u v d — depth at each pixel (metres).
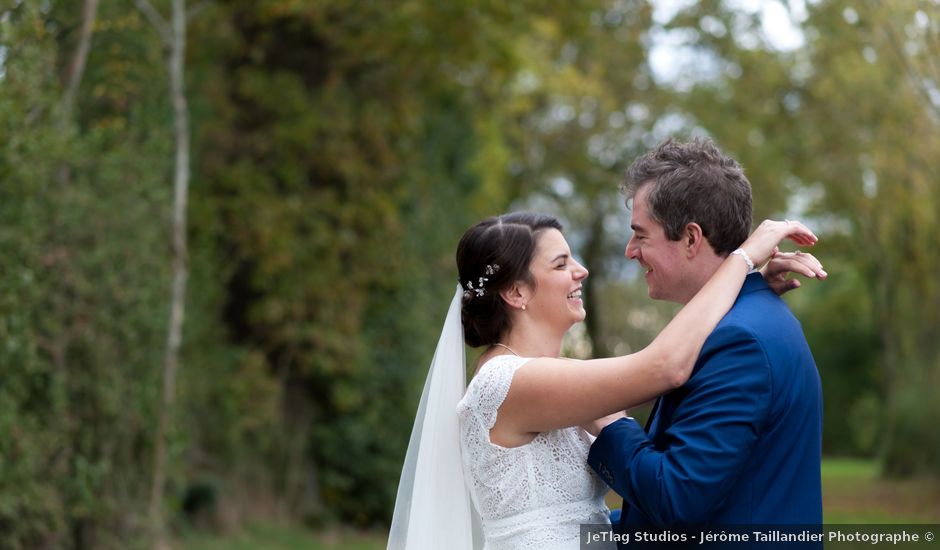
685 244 2.51
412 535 2.76
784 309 2.47
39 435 5.90
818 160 15.20
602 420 2.81
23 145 5.24
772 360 2.33
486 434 2.61
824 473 19.06
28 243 5.50
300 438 10.12
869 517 11.11
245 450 9.74
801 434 2.37
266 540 9.13
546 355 2.78
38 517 6.01
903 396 15.69
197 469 9.24
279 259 9.84
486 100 11.80
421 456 2.80
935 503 12.39
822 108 14.23
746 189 2.54
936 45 9.09
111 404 6.52
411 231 10.73
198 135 9.57
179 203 7.20
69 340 6.30
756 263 2.48
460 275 2.83
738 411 2.29
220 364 9.52
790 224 2.54
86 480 6.29
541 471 2.60
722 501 2.31
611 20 13.96
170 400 7.16
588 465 2.66
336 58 10.24
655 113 15.33
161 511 7.32
